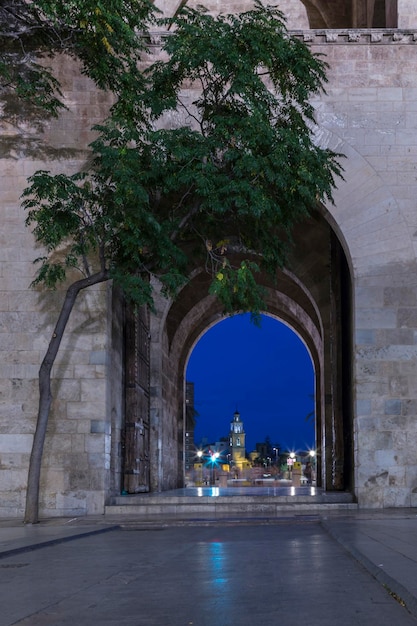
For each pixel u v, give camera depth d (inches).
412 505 761.6
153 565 344.5
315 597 246.8
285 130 669.9
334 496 800.3
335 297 957.8
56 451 753.6
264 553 387.9
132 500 783.1
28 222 700.7
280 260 716.0
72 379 765.3
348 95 826.8
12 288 778.8
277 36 686.5
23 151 794.8
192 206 695.7
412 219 809.5
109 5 690.2
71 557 384.2
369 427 775.7
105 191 695.1
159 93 696.4
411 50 831.1
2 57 785.6
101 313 773.9
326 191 686.5
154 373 1122.0
